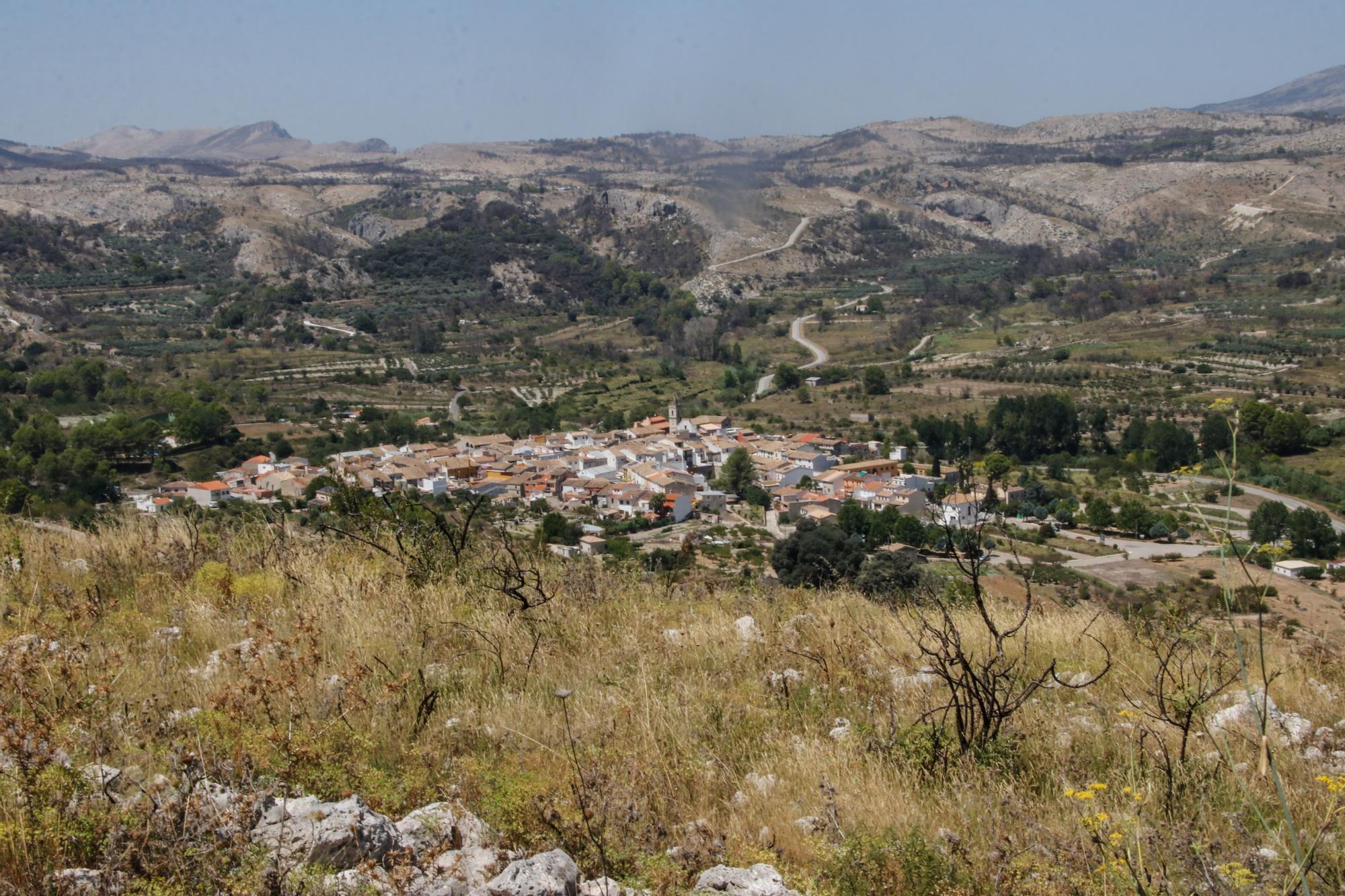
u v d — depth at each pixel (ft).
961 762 15.47
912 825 13.42
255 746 13.61
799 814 13.96
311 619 19.67
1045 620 25.39
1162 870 11.69
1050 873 12.02
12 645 16.74
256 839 10.96
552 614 22.84
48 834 10.72
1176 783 14.93
